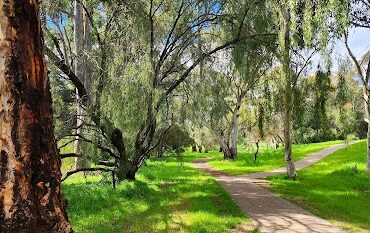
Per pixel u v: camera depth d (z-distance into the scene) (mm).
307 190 19812
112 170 17641
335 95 24219
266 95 24812
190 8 18266
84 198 14773
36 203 3225
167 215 12609
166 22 18203
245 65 19297
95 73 16391
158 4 17688
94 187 17859
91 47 20453
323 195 18094
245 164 39219
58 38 16875
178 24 18391
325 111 22875
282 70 20609
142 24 16453
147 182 21188
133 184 18500
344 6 15727
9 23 3209
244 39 18547
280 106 25141
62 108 15258
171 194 17469
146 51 16422
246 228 11141
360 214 13633
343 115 31438
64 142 19156
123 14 16719
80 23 20781
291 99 23531
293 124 25484
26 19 3301
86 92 16312
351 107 34281
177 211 13289
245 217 12672
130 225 11219
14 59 3205
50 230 3256
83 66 18078
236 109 43125
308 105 23938
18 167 3154
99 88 15930
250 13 18375
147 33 16484
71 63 16359
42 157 3311
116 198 15531
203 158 60094
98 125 16219
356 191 19594
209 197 16609
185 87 18547
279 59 19344
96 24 17906
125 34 16750
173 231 10484
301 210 14188
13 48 3209
